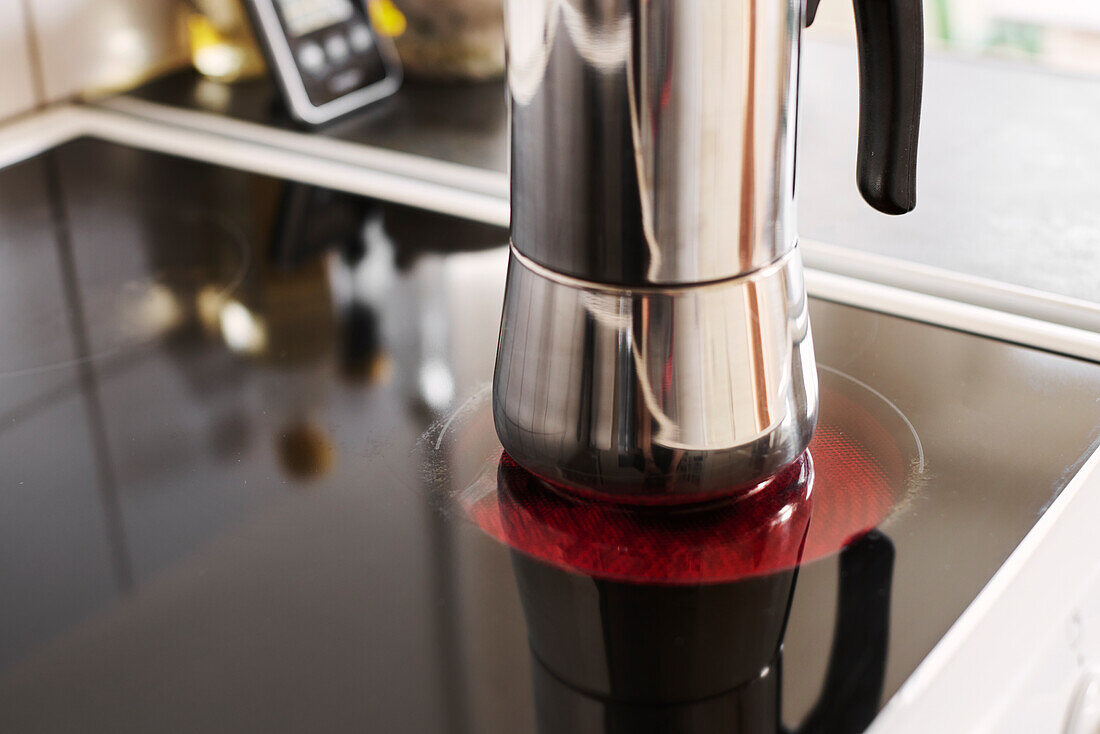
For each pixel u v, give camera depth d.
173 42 0.89
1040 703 0.38
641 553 0.42
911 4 0.36
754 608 0.39
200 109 0.83
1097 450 0.47
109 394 0.54
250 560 0.43
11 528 0.45
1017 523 0.43
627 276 0.37
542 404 0.40
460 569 0.42
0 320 0.60
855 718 0.34
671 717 0.35
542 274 0.39
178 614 0.40
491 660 0.37
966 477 0.46
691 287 0.37
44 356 0.57
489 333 0.57
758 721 0.34
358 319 0.59
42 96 0.82
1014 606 0.39
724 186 0.36
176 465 0.48
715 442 0.39
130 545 0.44
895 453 0.47
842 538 0.43
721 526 0.43
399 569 0.42
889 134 0.39
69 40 0.82
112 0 0.83
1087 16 1.49
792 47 0.36
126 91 0.86
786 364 0.40
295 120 0.79
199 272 0.64
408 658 0.38
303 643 0.38
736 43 0.34
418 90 0.85
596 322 0.38
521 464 0.43
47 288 0.63
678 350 0.38
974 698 0.35
